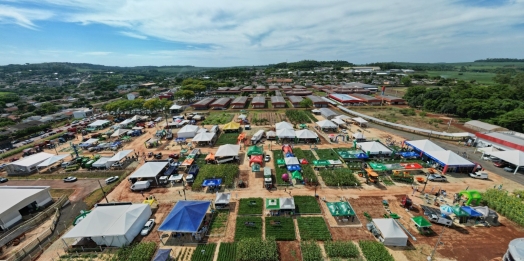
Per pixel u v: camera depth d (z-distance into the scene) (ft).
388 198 136.67
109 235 105.09
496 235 107.45
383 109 378.94
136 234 112.78
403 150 200.64
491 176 159.02
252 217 122.42
